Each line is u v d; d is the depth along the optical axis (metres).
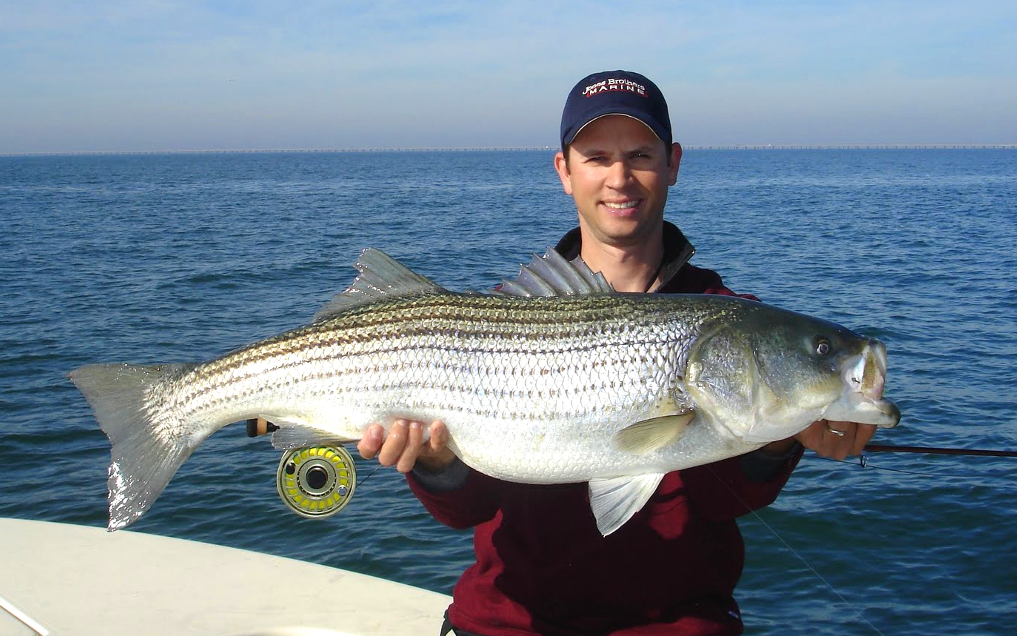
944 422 3.83
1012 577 2.62
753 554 2.80
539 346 1.38
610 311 1.39
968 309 6.46
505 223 15.01
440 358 1.39
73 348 5.37
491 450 1.38
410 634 1.63
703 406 1.36
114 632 1.58
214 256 10.05
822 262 9.27
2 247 11.11
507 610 1.35
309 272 8.70
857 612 2.49
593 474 1.35
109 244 11.48
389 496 3.19
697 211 17.72
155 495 1.46
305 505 1.64
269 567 1.85
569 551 1.34
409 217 16.58
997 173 45.16
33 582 1.74
